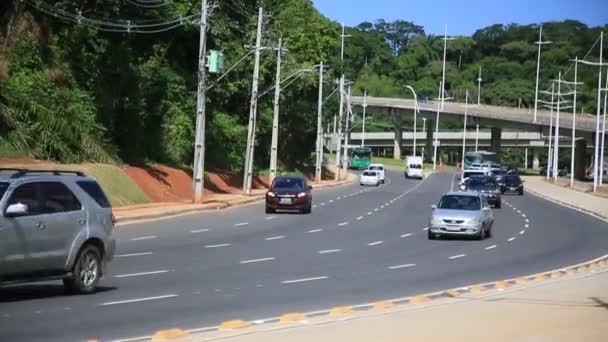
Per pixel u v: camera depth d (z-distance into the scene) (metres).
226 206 47.44
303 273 20.52
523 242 31.80
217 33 60.34
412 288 18.14
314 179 91.81
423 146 188.00
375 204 53.56
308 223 38.06
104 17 50.03
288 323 12.57
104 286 17.17
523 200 64.44
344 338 11.23
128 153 51.94
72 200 15.69
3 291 16.23
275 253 25.22
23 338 11.31
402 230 35.59
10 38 42.81
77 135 43.25
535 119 121.25
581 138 121.94
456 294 16.78
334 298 16.25
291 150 91.88
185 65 62.91
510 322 12.91
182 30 58.41
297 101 85.62
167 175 52.97
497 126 134.62
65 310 13.88
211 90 64.50
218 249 25.86
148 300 15.33
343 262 23.34
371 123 192.88
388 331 11.88
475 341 11.16
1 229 13.95
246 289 17.31
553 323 12.87
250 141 57.31
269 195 43.69
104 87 49.69
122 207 40.22
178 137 59.19
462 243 30.66
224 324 12.34
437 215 32.25
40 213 14.83
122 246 25.92
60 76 45.34
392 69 197.00
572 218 46.81
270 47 62.56
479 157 112.25
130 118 52.03
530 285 18.56
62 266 15.30
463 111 139.00
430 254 26.44
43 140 40.41
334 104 99.56
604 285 18.59
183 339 11.08
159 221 36.78
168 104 57.91
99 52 49.88
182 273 19.77
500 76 186.00
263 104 76.12
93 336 11.56
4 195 14.27
